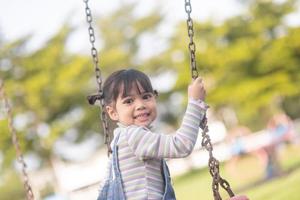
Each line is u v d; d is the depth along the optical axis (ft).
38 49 79.82
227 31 68.13
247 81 66.33
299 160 67.05
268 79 65.62
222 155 90.68
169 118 100.42
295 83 66.03
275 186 49.60
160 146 11.36
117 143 11.76
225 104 74.23
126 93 11.81
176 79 77.25
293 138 73.56
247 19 67.77
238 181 63.10
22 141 77.00
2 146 75.87
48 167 87.40
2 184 103.91
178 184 79.00
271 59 65.46
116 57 85.20
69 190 86.07
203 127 12.24
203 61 68.80
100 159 91.81
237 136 71.31
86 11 16.01
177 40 78.89
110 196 11.71
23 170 21.54
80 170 88.79
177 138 11.40
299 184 45.85
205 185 68.18
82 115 81.76
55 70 79.36
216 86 68.69
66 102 80.02
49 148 80.23
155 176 11.66
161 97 90.17
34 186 92.43
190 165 102.27
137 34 87.86
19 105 77.15
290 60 65.51
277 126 69.72
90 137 85.92
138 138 11.50
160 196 11.54
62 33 81.35
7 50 77.97
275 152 58.49
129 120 11.84
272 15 66.69
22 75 78.33
